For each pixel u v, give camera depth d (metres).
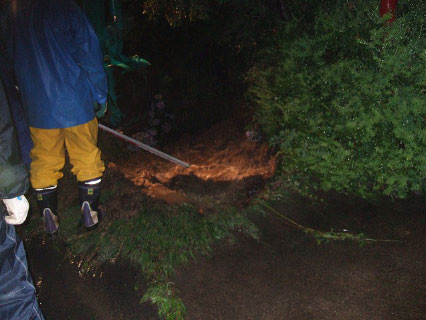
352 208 3.75
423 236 3.37
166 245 3.38
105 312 2.87
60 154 3.36
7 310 2.33
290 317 2.74
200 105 6.71
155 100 6.80
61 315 2.87
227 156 5.22
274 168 4.54
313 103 4.09
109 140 5.64
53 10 2.98
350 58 4.11
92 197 3.41
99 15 5.75
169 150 5.74
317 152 3.97
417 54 3.67
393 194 3.86
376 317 2.69
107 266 3.24
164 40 7.83
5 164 2.12
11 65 3.04
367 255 3.22
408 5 3.97
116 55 6.29
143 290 3.01
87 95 3.20
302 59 4.23
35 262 3.33
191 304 2.88
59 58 3.02
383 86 3.65
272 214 3.75
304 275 3.07
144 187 4.43
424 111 3.53
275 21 5.05
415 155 3.70
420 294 2.85
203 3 5.40
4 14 3.01
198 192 4.37
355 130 3.82
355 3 4.21
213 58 7.29
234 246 3.38
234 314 2.79
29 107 3.11
